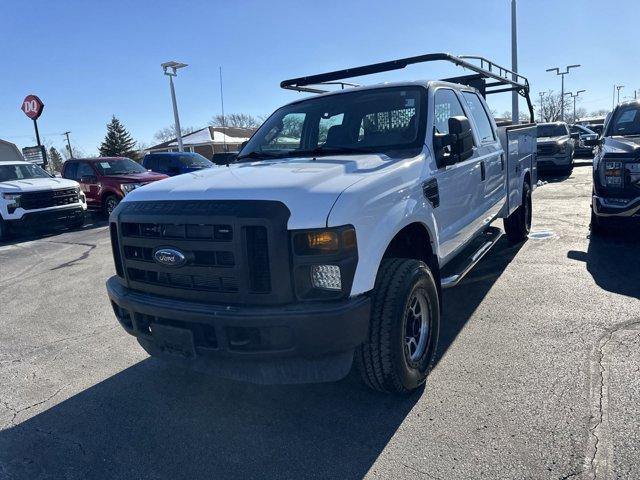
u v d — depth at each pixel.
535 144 8.07
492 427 2.96
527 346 3.96
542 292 5.17
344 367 2.94
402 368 3.19
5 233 12.11
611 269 5.79
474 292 5.34
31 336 5.10
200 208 2.95
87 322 5.42
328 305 2.76
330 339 2.73
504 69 6.89
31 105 19.31
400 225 3.20
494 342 4.08
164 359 3.35
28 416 3.50
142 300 3.18
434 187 3.80
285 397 3.52
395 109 4.20
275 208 2.78
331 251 2.75
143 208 3.21
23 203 11.98
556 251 6.76
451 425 3.02
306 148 4.45
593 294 5.00
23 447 3.13
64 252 9.91
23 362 4.45
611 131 7.68
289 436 3.06
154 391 3.75
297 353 2.77
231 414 3.36
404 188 3.36
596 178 6.89
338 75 5.06
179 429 3.22
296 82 5.36
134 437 3.16
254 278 2.82
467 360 3.81
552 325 4.32
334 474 2.69
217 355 2.92
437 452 2.78
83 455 3.01
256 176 3.25
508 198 6.29
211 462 2.87
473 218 4.86
